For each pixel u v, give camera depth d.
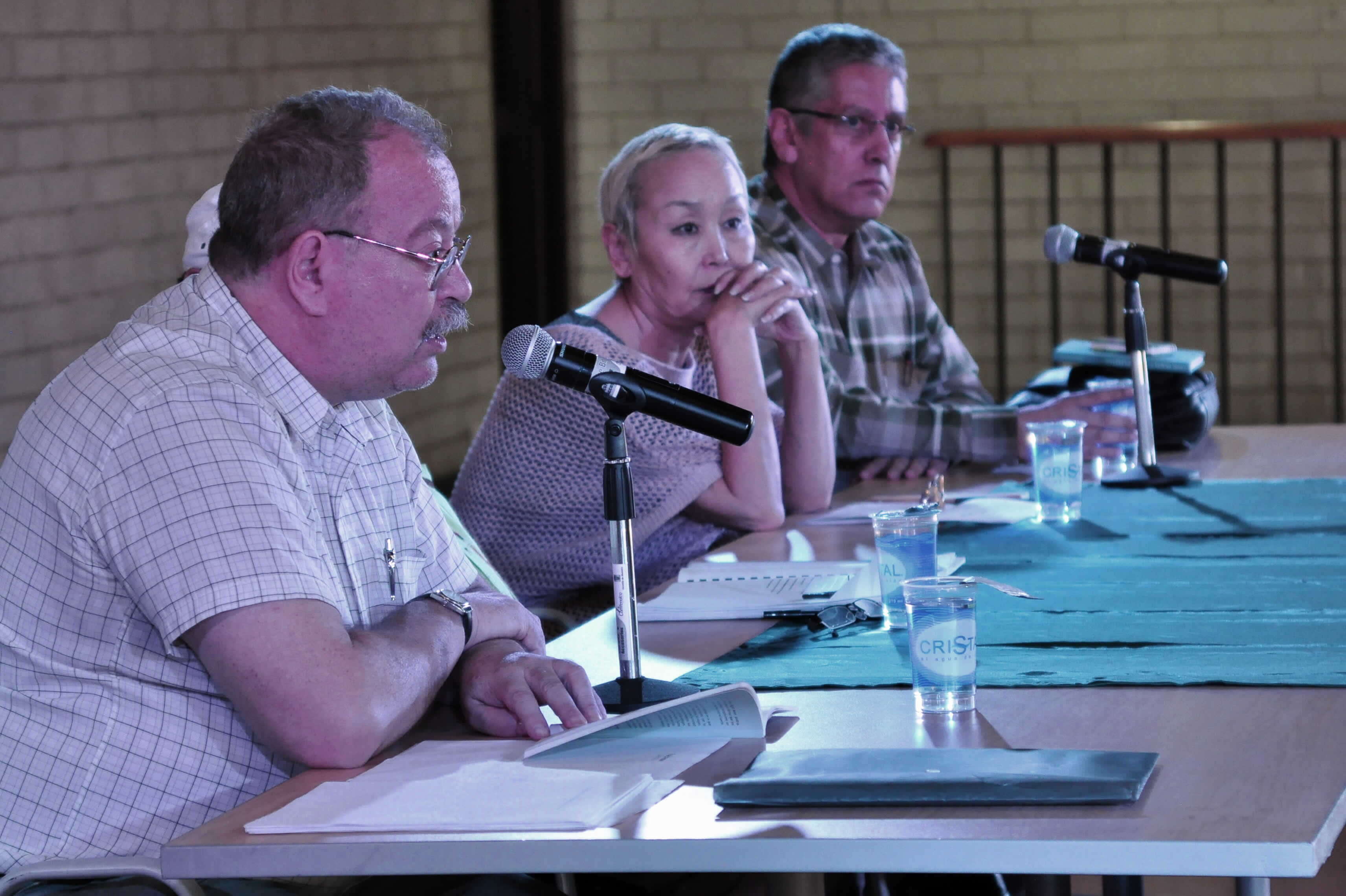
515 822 1.74
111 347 2.21
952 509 3.51
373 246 2.23
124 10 5.86
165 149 6.09
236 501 2.07
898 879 3.17
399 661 2.13
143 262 6.00
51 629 2.16
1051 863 1.61
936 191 8.30
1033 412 4.07
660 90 8.41
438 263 2.28
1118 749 1.91
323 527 2.33
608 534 3.49
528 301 8.60
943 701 2.10
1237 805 1.69
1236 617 2.50
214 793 2.18
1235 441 4.30
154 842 2.16
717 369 3.44
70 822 2.15
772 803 1.76
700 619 2.71
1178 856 1.59
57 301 5.55
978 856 1.62
